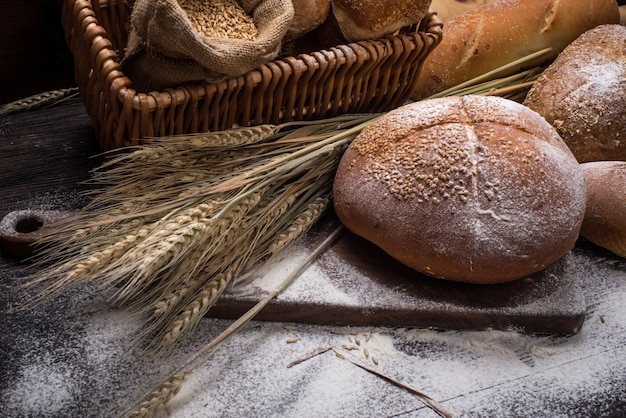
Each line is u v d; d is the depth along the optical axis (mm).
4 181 1023
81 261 837
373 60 995
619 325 923
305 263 928
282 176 939
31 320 890
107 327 889
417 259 905
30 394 836
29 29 1232
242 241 904
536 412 847
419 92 1145
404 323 911
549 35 1137
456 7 1208
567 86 1044
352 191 935
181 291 858
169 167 918
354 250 955
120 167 908
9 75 1254
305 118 1028
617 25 1100
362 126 1001
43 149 1071
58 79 1286
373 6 979
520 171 896
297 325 910
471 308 901
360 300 902
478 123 929
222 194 896
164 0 841
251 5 938
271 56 930
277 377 863
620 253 973
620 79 1029
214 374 861
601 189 969
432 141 917
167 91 909
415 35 1021
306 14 986
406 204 901
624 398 859
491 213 885
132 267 823
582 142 1027
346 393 854
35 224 955
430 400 851
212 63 881
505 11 1139
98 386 847
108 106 941
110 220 860
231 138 919
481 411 846
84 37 935
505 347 901
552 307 906
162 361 868
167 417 830
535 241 889
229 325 902
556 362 889
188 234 846
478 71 1134
